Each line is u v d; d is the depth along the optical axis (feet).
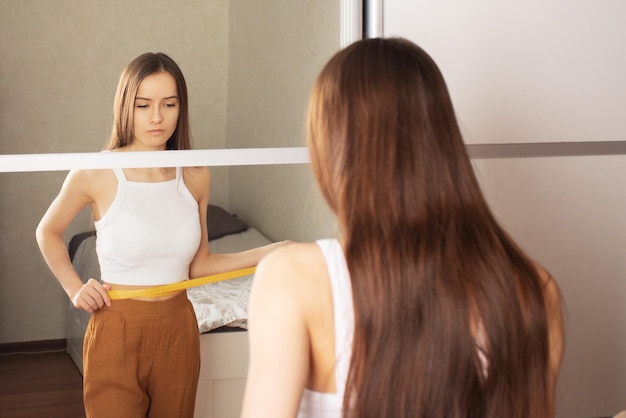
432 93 2.89
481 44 6.84
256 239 8.11
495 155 6.91
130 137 6.19
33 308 7.91
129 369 5.85
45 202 7.89
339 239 2.99
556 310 3.09
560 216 7.30
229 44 8.30
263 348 2.85
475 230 2.85
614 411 7.72
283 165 8.28
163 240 5.93
